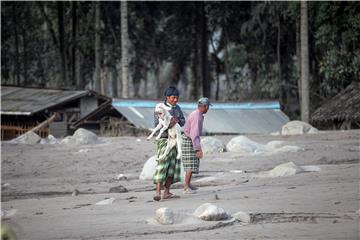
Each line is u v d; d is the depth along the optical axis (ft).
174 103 101.40
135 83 483.10
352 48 330.95
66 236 76.07
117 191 118.21
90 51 444.96
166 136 101.14
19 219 89.51
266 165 144.66
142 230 77.10
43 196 121.49
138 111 298.56
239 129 274.16
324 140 199.82
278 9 350.64
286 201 93.71
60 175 150.10
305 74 301.84
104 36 440.86
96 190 121.49
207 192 107.04
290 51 385.91
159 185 100.22
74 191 118.83
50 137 226.99
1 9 455.63
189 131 103.96
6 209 101.76
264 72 390.83
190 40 452.35
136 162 162.40
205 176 131.03
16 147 202.59
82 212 92.84
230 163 149.59
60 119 322.34
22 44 499.92
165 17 454.40
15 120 331.77
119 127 295.48
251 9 384.88
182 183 120.98
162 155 100.27
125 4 337.31
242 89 401.49
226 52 412.36
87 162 164.45
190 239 72.02
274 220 81.71
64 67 444.14
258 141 202.08
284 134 228.43
